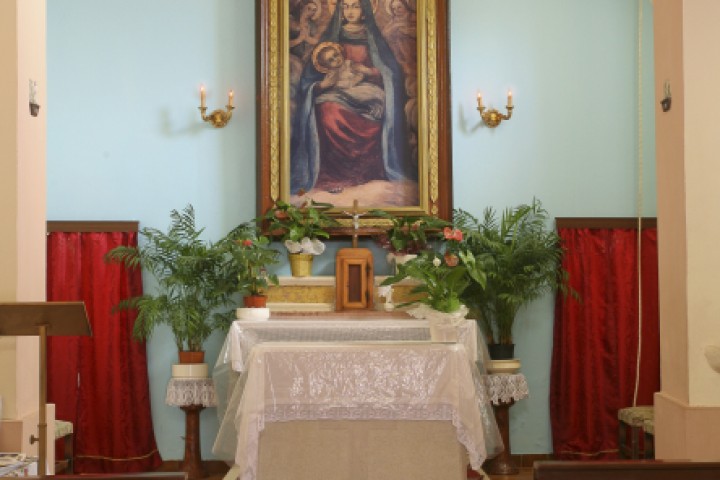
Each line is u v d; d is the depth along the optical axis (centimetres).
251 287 768
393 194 860
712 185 560
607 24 876
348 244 855
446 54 856
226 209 855
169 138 856
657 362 856
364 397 601
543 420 857
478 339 729
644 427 716
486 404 689
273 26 855
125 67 859
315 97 864
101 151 852
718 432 551
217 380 733
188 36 862
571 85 873
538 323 860
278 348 603
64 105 852
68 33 856
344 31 870
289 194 849
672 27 579
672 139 581
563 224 858
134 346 835
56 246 835
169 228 850
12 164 526
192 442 802
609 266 862
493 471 805
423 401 602
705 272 559
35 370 564
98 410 831
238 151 859
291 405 598
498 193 866
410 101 866
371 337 697
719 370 511
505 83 872
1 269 523
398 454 600
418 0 863
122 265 838
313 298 816
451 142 852
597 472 380
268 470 594
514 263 807
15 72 528
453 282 661
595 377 854
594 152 871
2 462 475
